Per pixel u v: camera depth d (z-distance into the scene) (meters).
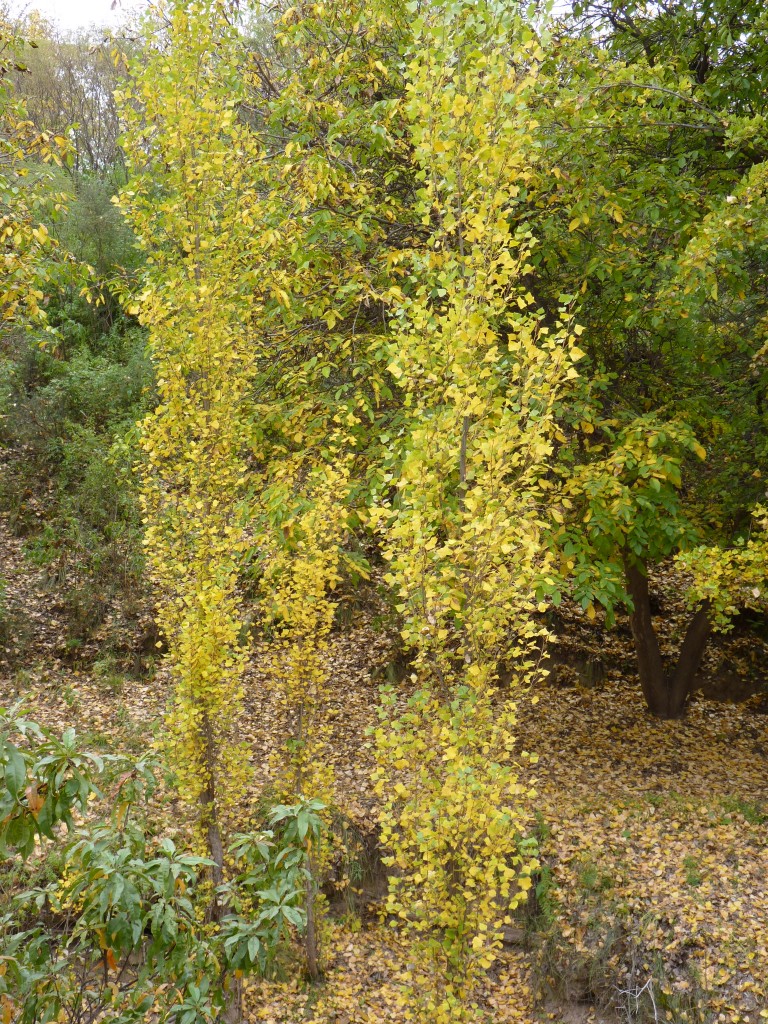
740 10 7.92
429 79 3.98
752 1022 5.91
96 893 2.46
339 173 7.11
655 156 8.05
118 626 11.38
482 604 4.17
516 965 6.98
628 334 8.70
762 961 6.30
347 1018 6.39
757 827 7.96
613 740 10.02
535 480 4.17
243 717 10.06
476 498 3.90
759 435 9.34
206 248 6.17
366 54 7.60
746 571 6.75
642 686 10.67
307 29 7.54
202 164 6.04
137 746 8.77
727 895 7.01
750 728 10.38
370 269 7.53
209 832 6.27
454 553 4.06
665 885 7.16
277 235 6.46
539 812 8.27
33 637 10.95
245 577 11.46
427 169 4.39
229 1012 6.09
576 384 7.10
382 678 11.38
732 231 5.89
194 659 5.66
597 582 6.65
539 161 6.94
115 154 21.53
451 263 4.08
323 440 7.75
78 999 2.77
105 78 22.50
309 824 3.08
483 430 4.21
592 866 7.40
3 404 13.77
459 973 4.33
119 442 7.48
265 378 8.14
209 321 5.94
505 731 4.23
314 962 6.77
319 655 6.79
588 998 6.59
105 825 2.63
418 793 4.26
